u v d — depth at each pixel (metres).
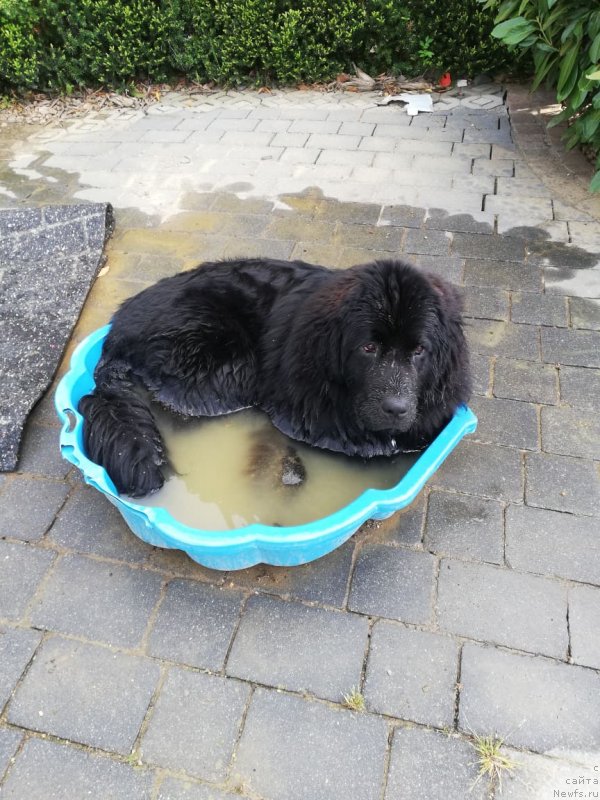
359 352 1.21
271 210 2.26
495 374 1.56
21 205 2.41
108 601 1.14
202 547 1.01
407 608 1.10
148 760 0.94
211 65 3.18
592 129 2.04
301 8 2.99
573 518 1.22
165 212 2.30
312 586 1.14
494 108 2.81
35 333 1.75
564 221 2.08
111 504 1.30
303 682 1.01
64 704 1.01
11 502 1.32
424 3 2.87
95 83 3.30
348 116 2.89
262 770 0.92
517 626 1.06
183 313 1.43
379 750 0.93
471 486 1.30
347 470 1.36
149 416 1.34
